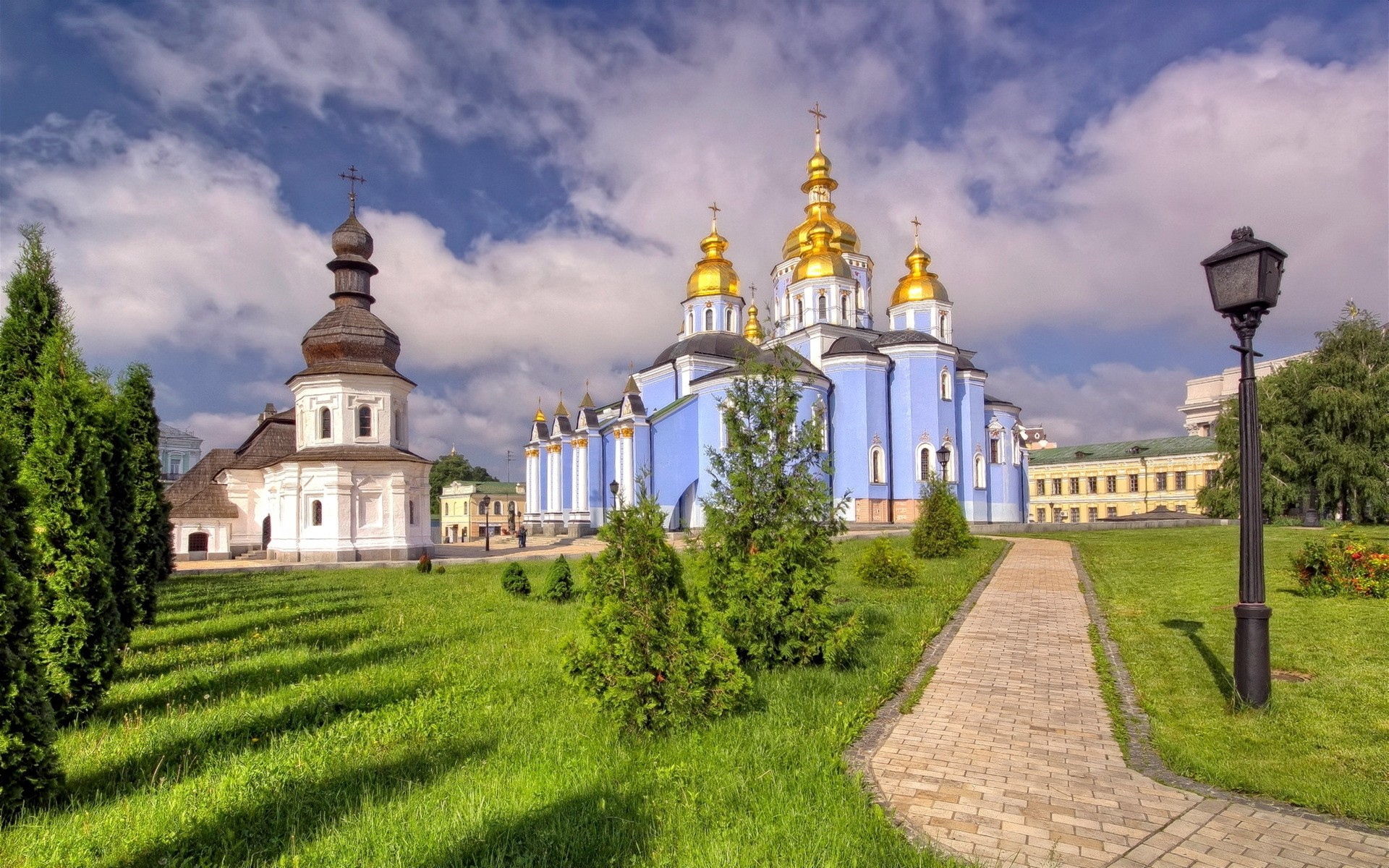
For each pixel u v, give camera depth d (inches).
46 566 343.6
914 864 197.3
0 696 240.8
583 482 2082.9
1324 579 564.1
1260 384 1545.3
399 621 598.2
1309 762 260.8
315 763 276.4
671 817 223.8
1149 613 536.7
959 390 1935.3
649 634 299.7
